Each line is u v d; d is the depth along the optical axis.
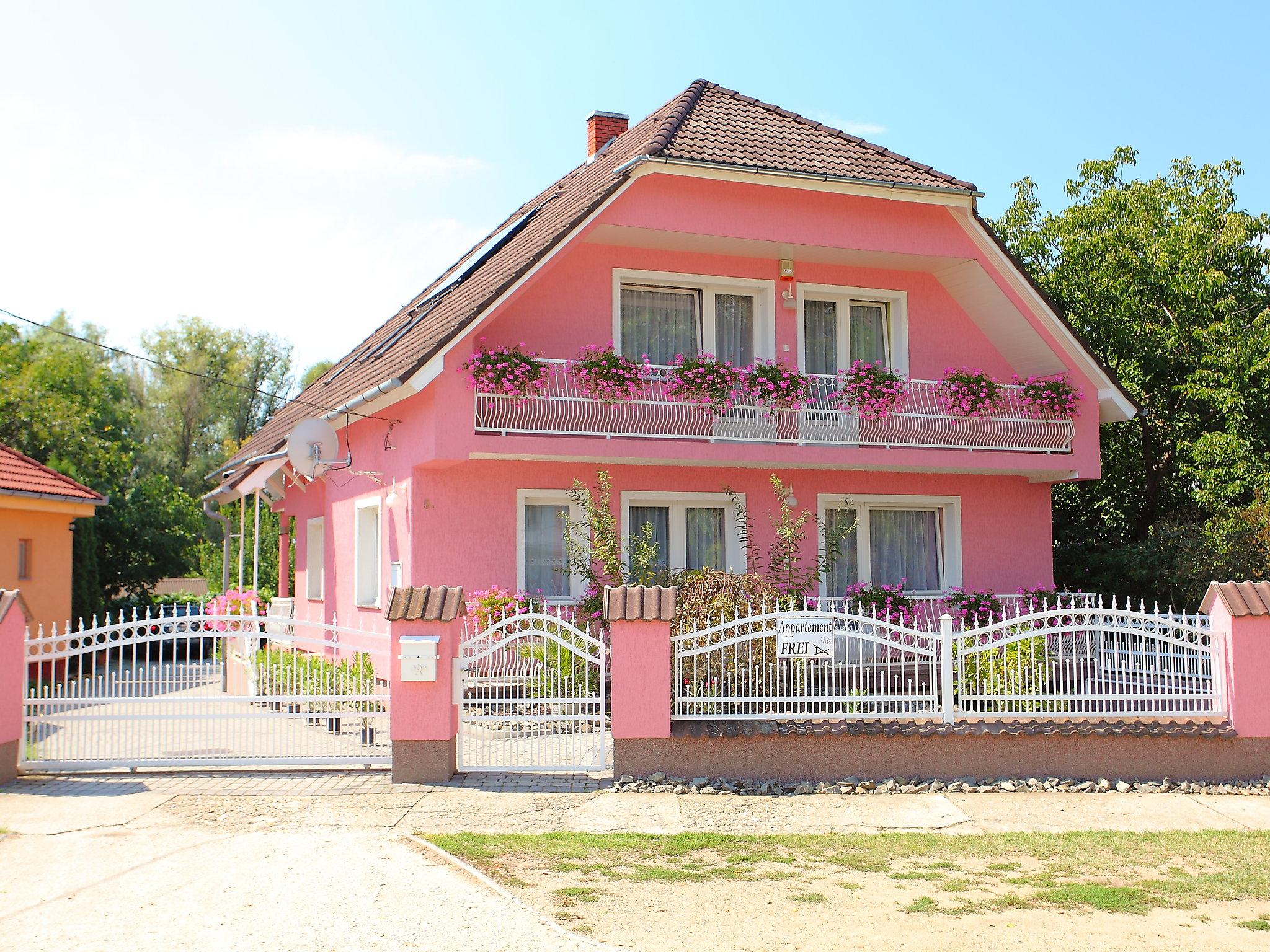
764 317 17.14
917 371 17.80
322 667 12.28
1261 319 20.09
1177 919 6.88
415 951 6.03
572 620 12.66
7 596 10.50
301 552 21.92
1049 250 23.88
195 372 55.28
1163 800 10.21
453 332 13.98
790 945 6.26
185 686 11.58
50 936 6.18
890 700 10.99
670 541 16.69
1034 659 11.49
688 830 8.93
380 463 16.78
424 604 10.62
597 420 15.28
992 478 18.09
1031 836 8.87
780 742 10.55
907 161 16.88
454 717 10.91
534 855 8.05
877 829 9.06
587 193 15.91
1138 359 21.69
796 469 16.88
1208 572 17.64
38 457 35.59
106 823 8.82
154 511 32.16
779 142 16.34
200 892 7.00
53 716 10.75
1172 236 22.00
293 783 10.32
